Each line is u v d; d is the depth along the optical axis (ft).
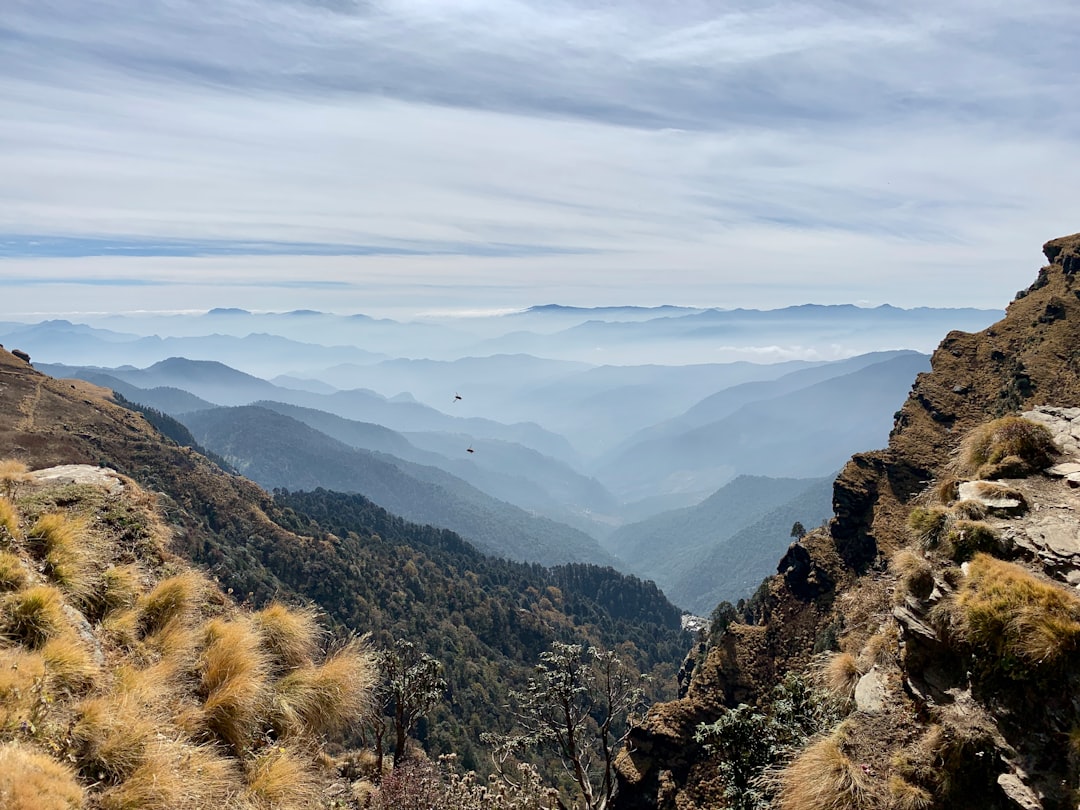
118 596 27.94
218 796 20.68
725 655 139.33
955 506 32.99
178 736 21.57
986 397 183.01
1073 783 20.66
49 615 22.43
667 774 111.04
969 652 26.05
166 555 34.30
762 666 135.23
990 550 29.53
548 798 60.39
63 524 29.09
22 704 18.03
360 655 32.91
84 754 18.57
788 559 166.91
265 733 26.12
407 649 59.72
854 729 27.78
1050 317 191.62
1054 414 41.29
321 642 33.42
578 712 75.05
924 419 185.37
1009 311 221.87
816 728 33.45
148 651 26.11
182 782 19.48
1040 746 22.12
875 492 159.74
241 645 27.50
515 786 53.72
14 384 439.22
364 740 50.37
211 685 25.75
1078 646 22.66
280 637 31.22
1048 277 227.40
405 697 55.06
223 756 23.45
